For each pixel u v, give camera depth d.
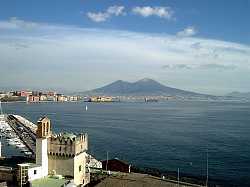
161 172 150.50
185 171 156.25
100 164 141.25
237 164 169.88
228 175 149.75
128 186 96.44
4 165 93.31
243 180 142.00
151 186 99.00
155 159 181.62
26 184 84.56
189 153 197.38
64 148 90.81
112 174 109.12
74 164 90.69
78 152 92.56
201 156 188.88
